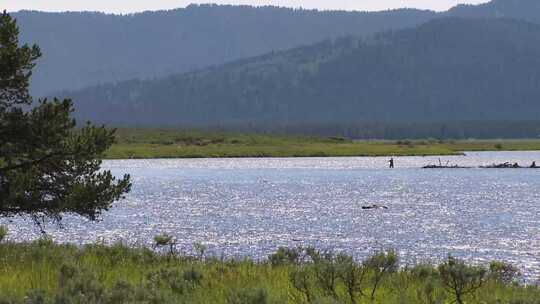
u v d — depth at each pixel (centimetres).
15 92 6212
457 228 13312
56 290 3853
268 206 18062
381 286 4666
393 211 16812
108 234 12150
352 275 4094
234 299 3475
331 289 4047
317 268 4141
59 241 11206
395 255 4381
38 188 6225
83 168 6256
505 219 15000
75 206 5981
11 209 6159
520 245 10912
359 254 9862
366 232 12631
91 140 6238
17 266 5100
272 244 10956
